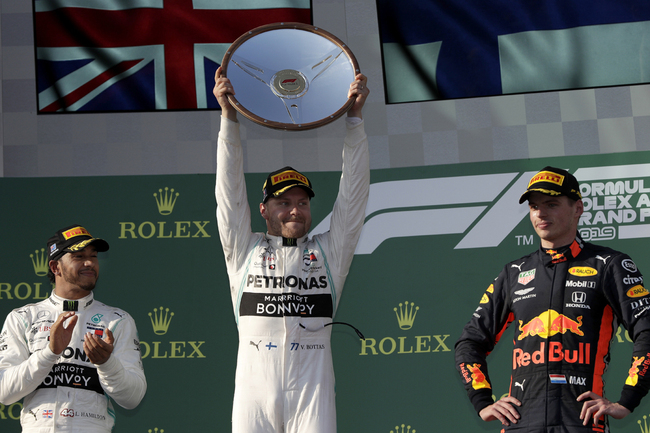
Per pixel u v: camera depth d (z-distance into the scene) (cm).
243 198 944
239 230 935
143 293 1343
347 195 934
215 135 1445
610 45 1432
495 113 1434
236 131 926
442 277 1350
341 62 959
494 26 1460
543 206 895
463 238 1369
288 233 929
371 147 1434
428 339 1323
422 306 1338
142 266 1357
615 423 1248
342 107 898
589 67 1430
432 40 1468
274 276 916
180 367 1314
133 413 1288
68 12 1465
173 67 1461
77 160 1423
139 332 1324
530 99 1433
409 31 1474
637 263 1320
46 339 957
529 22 1452
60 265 1002
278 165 1430
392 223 1382
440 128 1437
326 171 1429
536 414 811
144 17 1470
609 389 1261
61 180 1399
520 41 1449
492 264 1352
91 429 917
